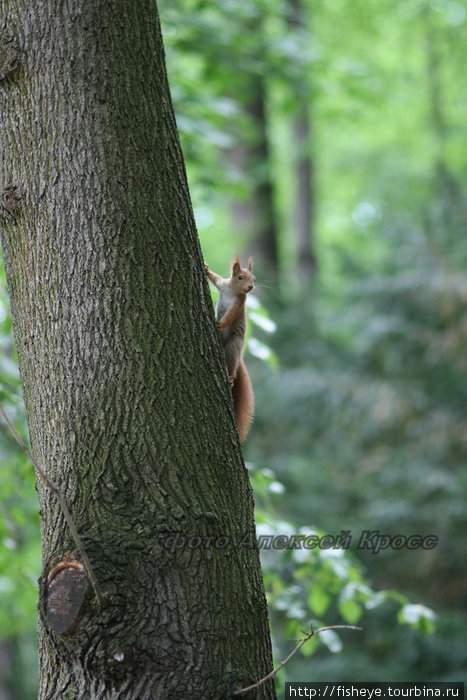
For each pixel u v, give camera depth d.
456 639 18.31
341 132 36.62
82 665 5.31
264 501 10.19
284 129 37.09
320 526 20.17
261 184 27.27
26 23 6.04
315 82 21.30
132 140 6.02
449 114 33.56
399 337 21.59
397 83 32.34
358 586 9.71
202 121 15.74
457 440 20.56
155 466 5.67
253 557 5.91
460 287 21.11
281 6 20.33
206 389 5.98
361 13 30.42
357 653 18.83
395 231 23.89
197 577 5.49
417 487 19.91
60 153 5.95
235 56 17.84
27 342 6.03
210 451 5.85
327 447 21.77
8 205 6.05
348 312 22.81
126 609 5.29
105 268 5.87
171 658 5.31
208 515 5.64
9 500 13.92
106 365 5.80
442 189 23.22
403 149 35.47
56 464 5.80
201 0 17.44
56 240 5.92
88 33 6.02
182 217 6.19
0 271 10.09
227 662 5.46
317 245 36.59
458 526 19.36
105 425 5.73
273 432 22.22
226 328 8.09
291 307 24.38
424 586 19.42
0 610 16.19
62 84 5.97
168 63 16.62
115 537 5.43
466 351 21.09
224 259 33.59
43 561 5.73
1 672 23.20
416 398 20.95
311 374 22.09
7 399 10.43
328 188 38.66
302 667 18.86
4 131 6.11
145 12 6.27
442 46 31.17
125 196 5.95
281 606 9.92
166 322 5.93
